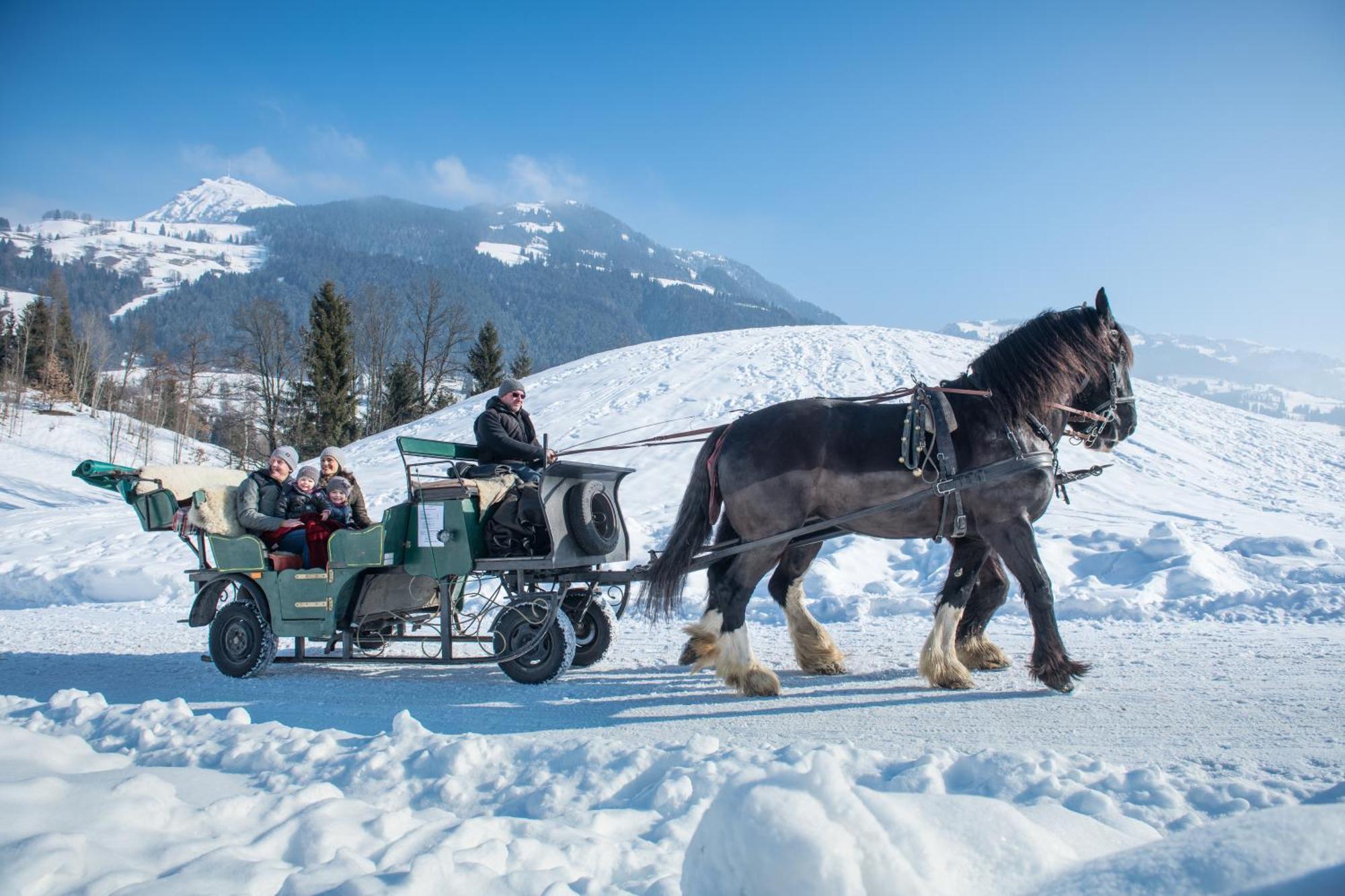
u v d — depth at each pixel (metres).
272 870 2.90
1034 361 6.55
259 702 6.80
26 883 2.63
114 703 6.88
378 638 8.00
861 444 6.66
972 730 5.32
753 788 2.10
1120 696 6.00
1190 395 31.70
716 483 7.02
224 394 67.31
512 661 7.24
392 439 32.06
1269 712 5.38
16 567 15.60
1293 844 2.07
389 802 4.06
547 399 30.34
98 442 61.19
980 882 2.31
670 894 2.82
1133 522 15.69
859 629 9.35
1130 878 2.10
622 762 4.31
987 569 7.22
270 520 7.95
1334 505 19.45
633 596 11.41
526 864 3.07
